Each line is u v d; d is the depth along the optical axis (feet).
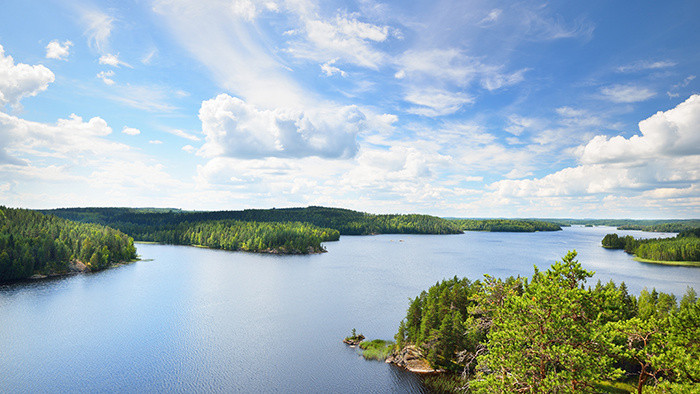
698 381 90.58
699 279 581.12
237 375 243.19
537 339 93.04
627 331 101.71
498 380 102.53
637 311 248.11
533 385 92.84
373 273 645.92
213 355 276.62
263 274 633.61
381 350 280.92
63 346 295.48
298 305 422.00
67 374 246.06
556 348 88.17
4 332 327.88
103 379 238.89
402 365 253.44
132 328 339.57
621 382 180.55
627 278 586.45
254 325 347.97
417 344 262.67
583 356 85.61
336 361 264.31
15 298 448.65
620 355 96.53
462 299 267.80
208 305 422.82
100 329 336.29
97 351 285.23
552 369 98.48
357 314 384.68
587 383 88.99
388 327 342.64
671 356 92.58
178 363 262.47
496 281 139.03
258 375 243.19
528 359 98.78
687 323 103.24
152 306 417.49
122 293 481.46
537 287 100.01
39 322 357.82
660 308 277.23
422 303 301.63
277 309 404.57
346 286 531.50
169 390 224.74
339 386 226.38
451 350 246.68
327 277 605.31
